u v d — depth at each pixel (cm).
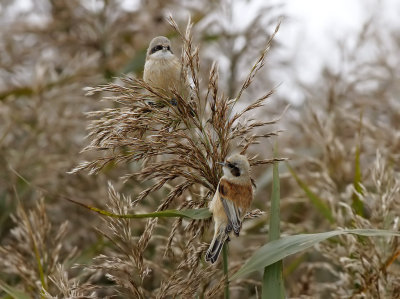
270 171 1282
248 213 732
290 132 1517
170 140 671
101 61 1555
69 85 1413
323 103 1530
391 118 1474
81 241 1193
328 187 1088
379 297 772
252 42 1600
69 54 1644
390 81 1559
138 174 682
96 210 645
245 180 728
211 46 1622
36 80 1405
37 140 1344
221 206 694
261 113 1548
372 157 1317
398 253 793
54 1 1642
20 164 1257
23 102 1468
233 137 702
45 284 807
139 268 714
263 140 1462
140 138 684
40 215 887
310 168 1290
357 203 940
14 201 1225
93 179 1265
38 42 1631
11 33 1608
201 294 773
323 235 673
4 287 703
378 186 858
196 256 697
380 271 793
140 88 688
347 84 1553
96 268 709
